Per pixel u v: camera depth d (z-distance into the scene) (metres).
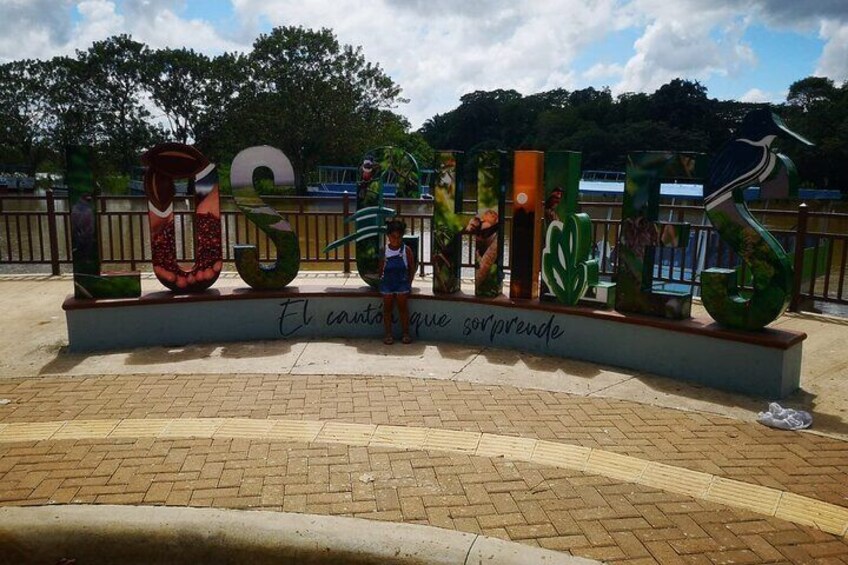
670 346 5.88
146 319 6.80
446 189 7.04
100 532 3.41
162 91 51.19
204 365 6.17
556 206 6.50
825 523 3.54
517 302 6.72
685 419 4.95
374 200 7.24
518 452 4.33
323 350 6.71
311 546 3.30
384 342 6.96
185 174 6.96
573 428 4.75
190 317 6.93
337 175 46.78
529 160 6.61
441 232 7.12
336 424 4.76
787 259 5.36
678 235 5.86
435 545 3.26
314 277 10.12
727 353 5.57
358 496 3.74
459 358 6.45
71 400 5.23
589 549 3.26
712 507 3.68
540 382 5.75
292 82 44.50
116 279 6.79
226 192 25.92
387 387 5.59
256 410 5.03
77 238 6.67
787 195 5.24
